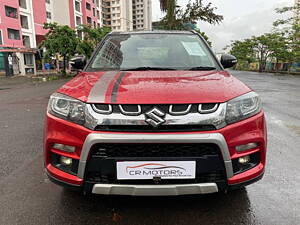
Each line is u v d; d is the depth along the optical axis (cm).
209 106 171
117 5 8325
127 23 8619
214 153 169
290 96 866
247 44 3953
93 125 169
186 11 1554
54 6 4106
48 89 1174
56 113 187
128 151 168
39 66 3053
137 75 223
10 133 430
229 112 174
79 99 179
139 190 170
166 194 172
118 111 168
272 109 633
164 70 253
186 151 168
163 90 181
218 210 202
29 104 740
